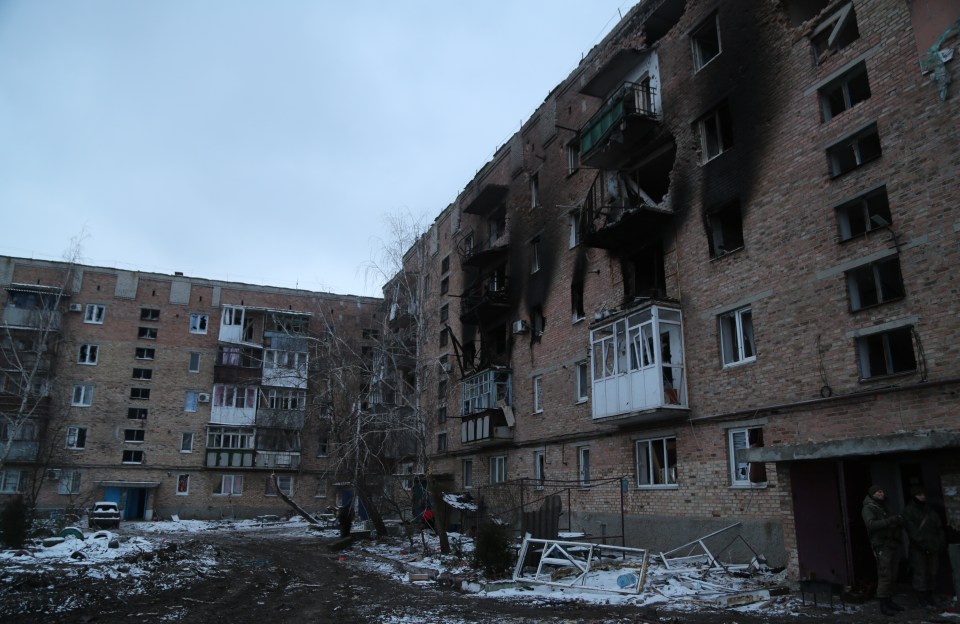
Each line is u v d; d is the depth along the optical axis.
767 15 15.98
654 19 20.62
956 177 11.41
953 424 10.95
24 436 39.72
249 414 44.59
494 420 26.41
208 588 12.76
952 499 9.97
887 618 8.67
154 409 43.16
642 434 18.66
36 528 18.77
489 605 10.95
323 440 45.91
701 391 16.55
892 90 12.73
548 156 26.34
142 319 44.22
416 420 23.58
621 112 19.14
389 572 16.11
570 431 22.48
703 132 17.80
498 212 30.77
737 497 15.09
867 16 13.41
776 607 9.83
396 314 26.12
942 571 9.62
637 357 17.69
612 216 20.64
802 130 14.60
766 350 14.78
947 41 11.87
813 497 10.92
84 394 41.91
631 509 18.69
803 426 13.66
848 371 12.85
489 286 29.17
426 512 25.92
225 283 46.78
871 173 12.93
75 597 10.80
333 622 9.50
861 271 13.22
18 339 41.25
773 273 14.86
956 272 11.24
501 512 20.81
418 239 25.58
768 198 15.23
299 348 45.19
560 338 23.91
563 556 14.82
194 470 43.03
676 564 14.38
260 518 41.75
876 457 10.79
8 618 9.34
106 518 33.69
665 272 18.22
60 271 43.12
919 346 11.64
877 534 9.13
